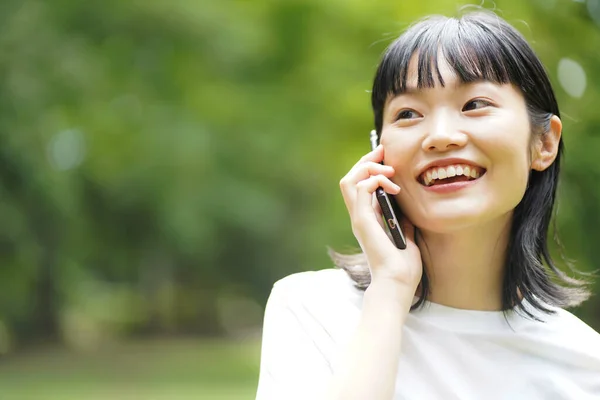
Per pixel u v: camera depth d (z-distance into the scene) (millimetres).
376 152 2215
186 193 22484
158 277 34094
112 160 20500
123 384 15883
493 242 2223
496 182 2061
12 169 16797
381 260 2127
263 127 15578
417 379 2146
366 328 2043
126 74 15922
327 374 2176
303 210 26047
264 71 13789
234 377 17172
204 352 25391
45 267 20406
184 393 14273
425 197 2090
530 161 2182
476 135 2043
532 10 6906
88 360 22031
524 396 2160
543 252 2367
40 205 17906
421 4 7824
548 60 6828
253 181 23219
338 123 10242
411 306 2223
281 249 30641
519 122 2094
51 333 25281
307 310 2283
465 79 2072
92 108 16578
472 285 2242
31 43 15648
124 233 26094
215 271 33000
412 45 2152
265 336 2322
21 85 15867
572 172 7059
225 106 15250
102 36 15867
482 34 2129
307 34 11055
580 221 7234
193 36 15625
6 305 22250
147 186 22516
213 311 37844
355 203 2184
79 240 21703
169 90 15852
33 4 15523
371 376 1957
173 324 37156
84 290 25516
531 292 2256
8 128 16031
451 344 2176
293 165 19641
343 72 9867
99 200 23875
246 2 13125
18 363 21094
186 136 17859
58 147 20000
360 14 9492
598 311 7676
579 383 2209
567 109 6848
